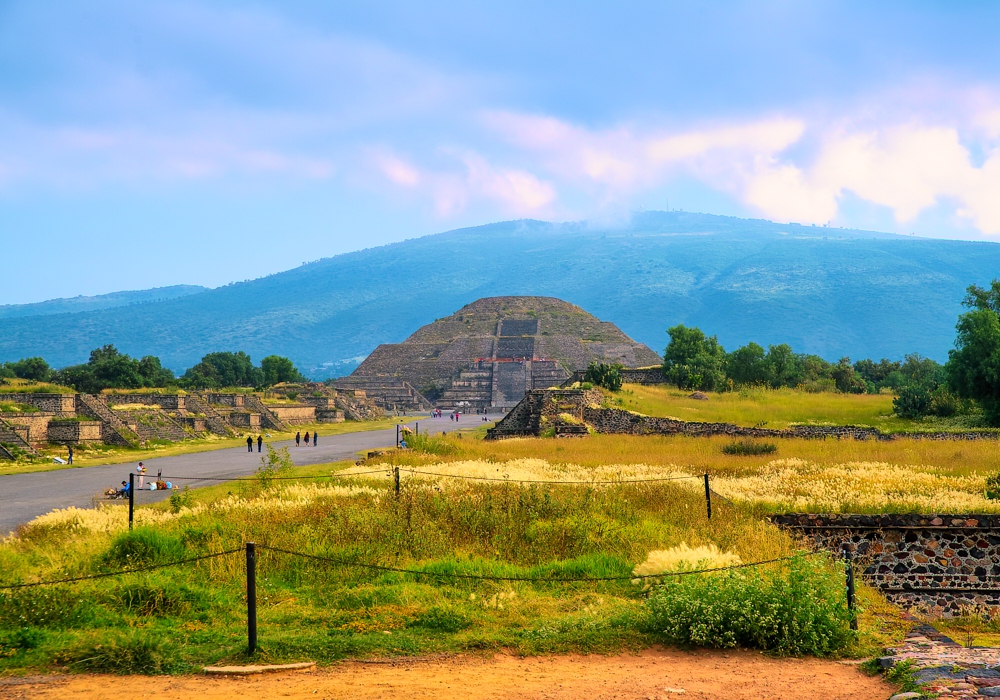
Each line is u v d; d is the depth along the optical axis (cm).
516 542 2431
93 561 2080
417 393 18238
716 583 1672
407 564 2167
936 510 2558
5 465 6034
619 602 1842
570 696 1292
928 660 1431
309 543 2272
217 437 9181
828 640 1571
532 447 5569
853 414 7081
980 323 6488
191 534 2386
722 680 1384
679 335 11162
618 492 3103
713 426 6341
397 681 1369
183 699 1276
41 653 1495
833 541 2514
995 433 5794
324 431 10662
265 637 1589
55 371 16350
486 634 1623
